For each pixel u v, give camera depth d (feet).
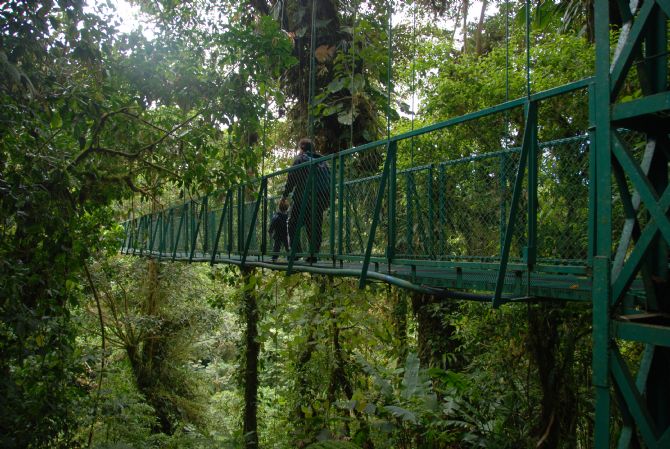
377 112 28.25
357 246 14.83
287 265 16.72
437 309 18.63
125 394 24.16
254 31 21.54
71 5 14.03
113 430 22.27
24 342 14.08
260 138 27.94
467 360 18.35
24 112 12.32
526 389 13.10
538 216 10.27
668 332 5.62
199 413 42.01
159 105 21.72
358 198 14.85
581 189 9.48
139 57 19.71
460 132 18.75
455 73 19.74
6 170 13.14
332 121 28.27
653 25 6.46
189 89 21.22
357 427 15.69
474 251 11.35
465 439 13.29
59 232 14.16
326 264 16.30
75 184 14.49
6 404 13.93
